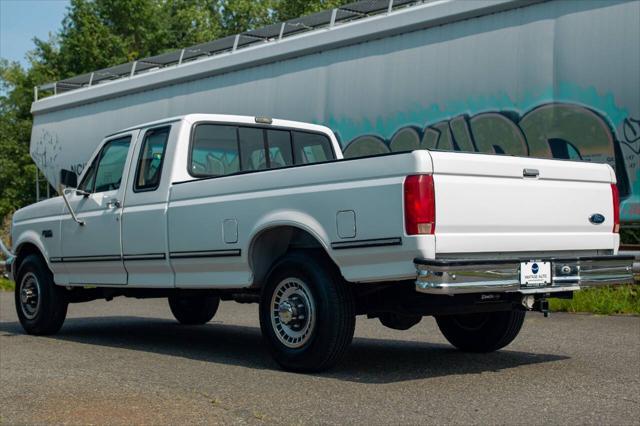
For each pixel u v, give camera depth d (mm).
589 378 5586
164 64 17500
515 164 5609
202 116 7363
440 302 5688
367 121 11883
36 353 7266
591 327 8461
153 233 7211
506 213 5527
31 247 8945
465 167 5332
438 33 10992
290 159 7980
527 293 5594
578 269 5793
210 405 4883
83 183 8297
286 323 5961
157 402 4996
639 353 6715
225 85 14562
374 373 5883
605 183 6250
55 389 5492
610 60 9273
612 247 6246
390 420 4434
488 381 5516
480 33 10492
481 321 6746
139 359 6824
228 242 6457
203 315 9453
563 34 9688
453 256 5285
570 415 4488
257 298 6762
